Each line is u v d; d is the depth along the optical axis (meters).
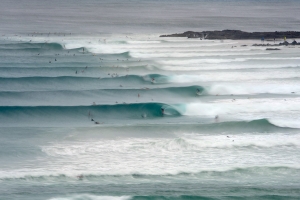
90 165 106.19
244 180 98.38
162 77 185.50
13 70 190.62
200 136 125.00
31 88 170.62
